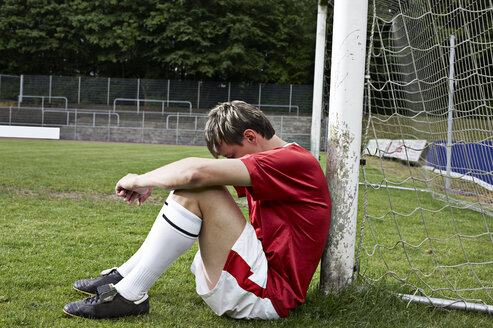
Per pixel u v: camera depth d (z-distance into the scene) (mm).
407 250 3186
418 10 3557
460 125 4297
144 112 23359
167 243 1548
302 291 1650
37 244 2779
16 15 28906
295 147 1611
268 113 23359
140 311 1686
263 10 28281
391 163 6789
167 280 2186
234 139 1593
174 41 27578
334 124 1842
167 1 27797
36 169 7328
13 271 2199
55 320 1611
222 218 1512
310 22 28078
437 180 5219
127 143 21328
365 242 3340
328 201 1635
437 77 4160
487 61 3197
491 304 2047
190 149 16328
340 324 1655
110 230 3303
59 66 30594
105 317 1640
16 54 29547
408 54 4184
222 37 27672
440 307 1908
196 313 1734
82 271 2262
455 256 3072
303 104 23312
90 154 11594
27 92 24203
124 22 28516
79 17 27406
